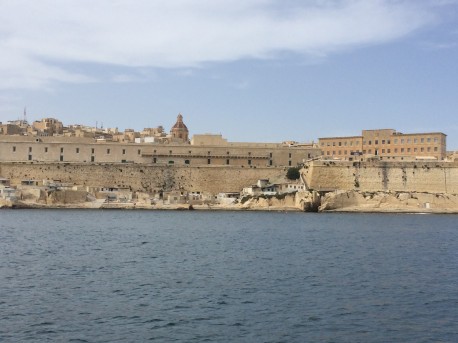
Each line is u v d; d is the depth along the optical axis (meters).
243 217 148.62
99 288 49.09
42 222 122.75
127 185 186.62
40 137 193.62
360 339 35.91
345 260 68.19
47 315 40.12
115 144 193.88
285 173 191.75
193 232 105.12
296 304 44.25
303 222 131.62
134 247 79.56
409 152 197.50
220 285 51.19
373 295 47.69
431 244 87.19
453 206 169.00
